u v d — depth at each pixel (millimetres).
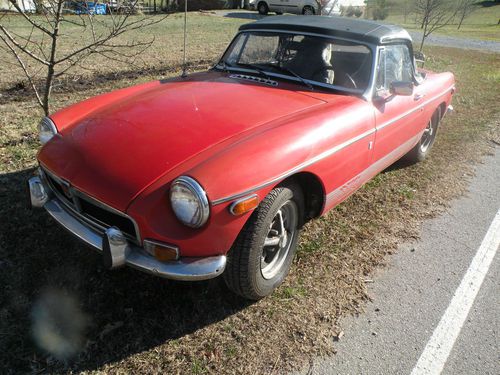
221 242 2336
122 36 13844
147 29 16312
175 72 8750
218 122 2719
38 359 2338
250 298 2791
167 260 2285
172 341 2523
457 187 4789
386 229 3850
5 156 4426
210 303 2822
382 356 2559
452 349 2646
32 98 6457
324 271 3227
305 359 2488
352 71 3475
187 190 2170
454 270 3377
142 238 2295
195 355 2447
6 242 3178
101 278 2939
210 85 3404
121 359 2385
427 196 4527
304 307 2865
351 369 2455
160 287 2906
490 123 7074
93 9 4488
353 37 3473
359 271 3271
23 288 2799
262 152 2453
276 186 2586
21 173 4129
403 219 4043
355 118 3158
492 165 5477
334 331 2705
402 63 3945
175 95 3166
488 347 2682
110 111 2980
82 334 2514
